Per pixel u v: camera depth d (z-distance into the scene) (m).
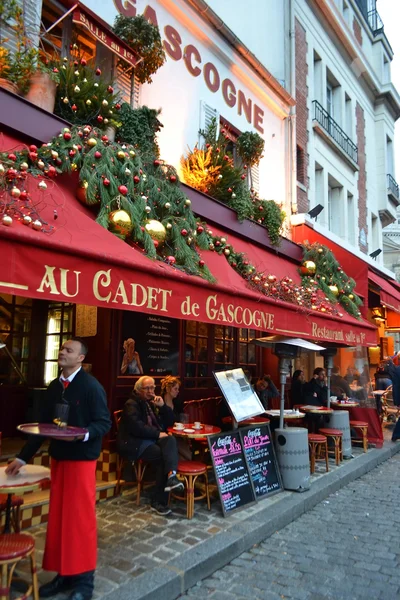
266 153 10.66
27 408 6.43
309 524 5.12
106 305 3.55
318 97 13.77
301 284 8.45
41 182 3.79
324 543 4.57
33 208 3.59
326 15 14.05
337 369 9.90
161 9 7.83
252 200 8.95
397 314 14.69
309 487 6.02
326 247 9.65
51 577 3.40
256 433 5.75
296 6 12.55
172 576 3.46
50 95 5.14
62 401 3.26
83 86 5.43
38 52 5.17
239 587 3.64
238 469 5.28
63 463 3.17
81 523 3.08
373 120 18.22
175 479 4.74
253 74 10.16
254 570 3.94
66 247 3.28
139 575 3.46
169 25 7.99
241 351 9.07
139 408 5.17
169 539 4.21
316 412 7.51
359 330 8.60
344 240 14.09
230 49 9.41
